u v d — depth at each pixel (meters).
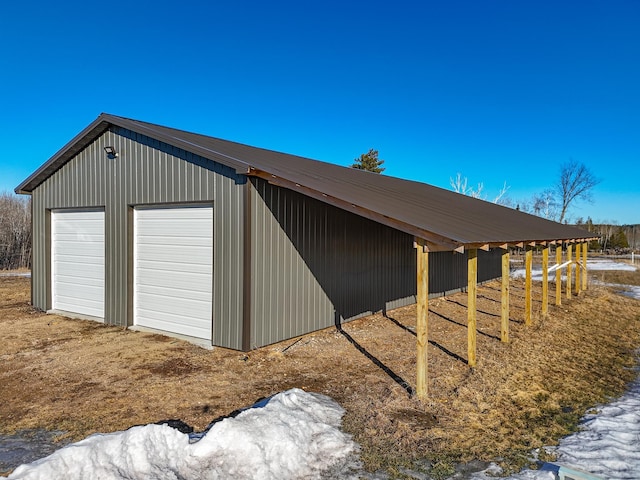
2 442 4.01
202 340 7.39
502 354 7.03
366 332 8.52
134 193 8.27
